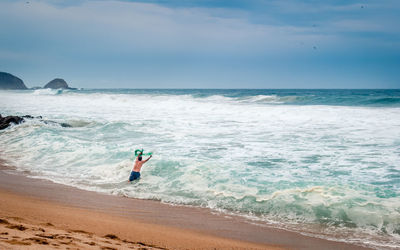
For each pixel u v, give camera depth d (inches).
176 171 412.5
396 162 437.4
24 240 165.0
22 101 1776.6
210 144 580.1
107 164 460.1
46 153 537.6
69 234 202.4
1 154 548.1
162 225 270.5
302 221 282.0
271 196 327.3
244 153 508.7
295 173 400.2
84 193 355.6
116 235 228.5
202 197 339.6
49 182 394.9
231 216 296.4
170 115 1016.2
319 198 315.3
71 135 699.4
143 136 674.2
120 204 323.9
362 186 344.5
